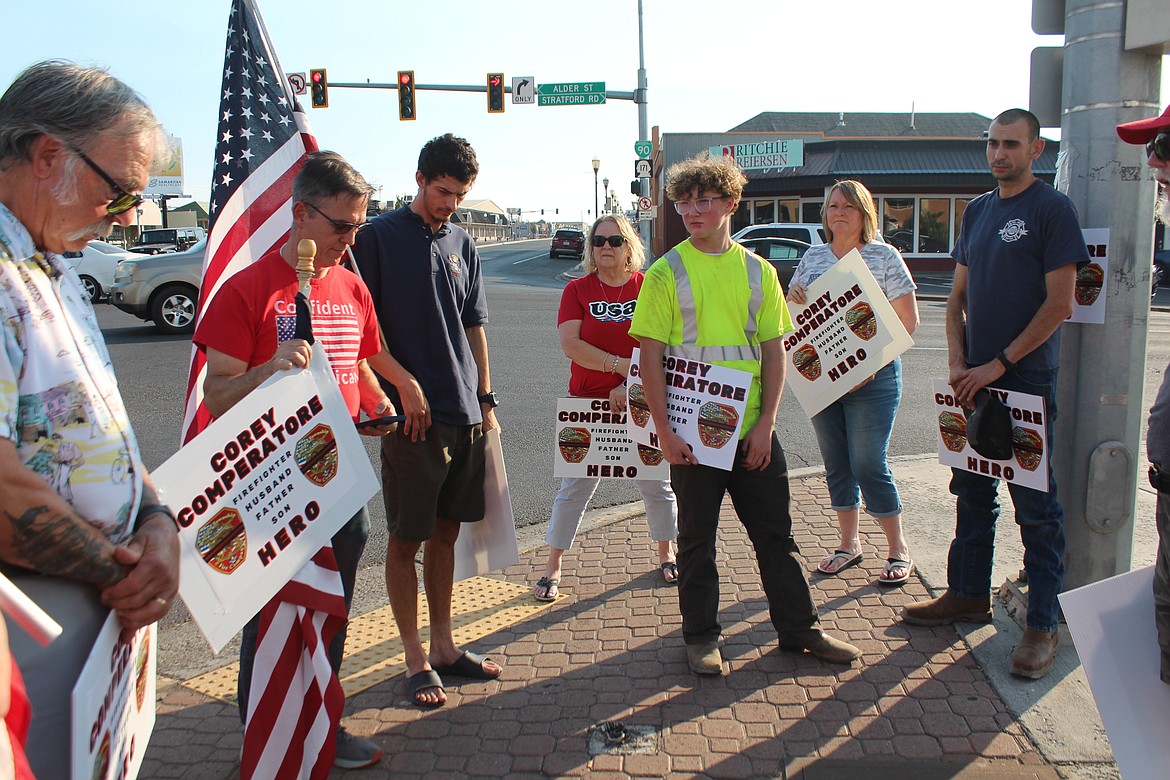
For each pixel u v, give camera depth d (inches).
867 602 147.9
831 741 107.6
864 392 153.4
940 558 164.4
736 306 124.9
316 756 97.0
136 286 495.2
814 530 183.6
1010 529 180.1
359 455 96.5
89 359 65.8
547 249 2266.2
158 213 2257.6
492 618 147.3
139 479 69.8
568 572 167.3
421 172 120.6
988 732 108.4
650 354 126.0
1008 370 124.6
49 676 57.8
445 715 117.0
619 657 131.7
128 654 67.9
